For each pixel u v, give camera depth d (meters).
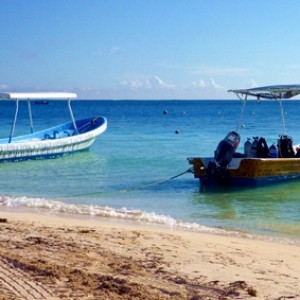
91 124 34.16
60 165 26.17
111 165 26.00
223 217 14.34
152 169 24.52
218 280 7.54
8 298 6.43
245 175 19.45
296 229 12.79
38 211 14.30
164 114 95.44
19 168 25.09
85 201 16.59
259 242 10.86
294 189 19.12
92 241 9.66
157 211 15.16
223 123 67.19
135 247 9.34
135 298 6.63
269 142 40.44
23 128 58.44
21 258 8.18
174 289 7.09
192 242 10.08
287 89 20.44
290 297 6.95
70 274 7.46
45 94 30.16
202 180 19.91
